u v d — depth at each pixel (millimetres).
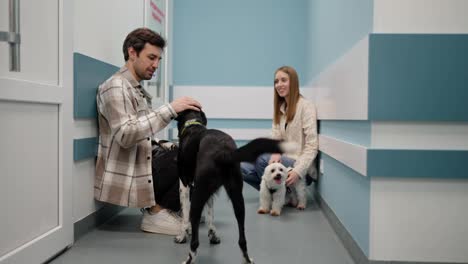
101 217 1947
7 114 1179
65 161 1506
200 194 1250
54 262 1405
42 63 1370
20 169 1248
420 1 1226
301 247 1608
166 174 1814
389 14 1234
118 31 2186
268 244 1645
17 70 1125
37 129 1338
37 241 1317
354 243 1460
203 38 3588
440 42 1220
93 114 1785
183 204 1651
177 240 1648
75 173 1648
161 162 1847
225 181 1259
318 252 1545
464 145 1236
